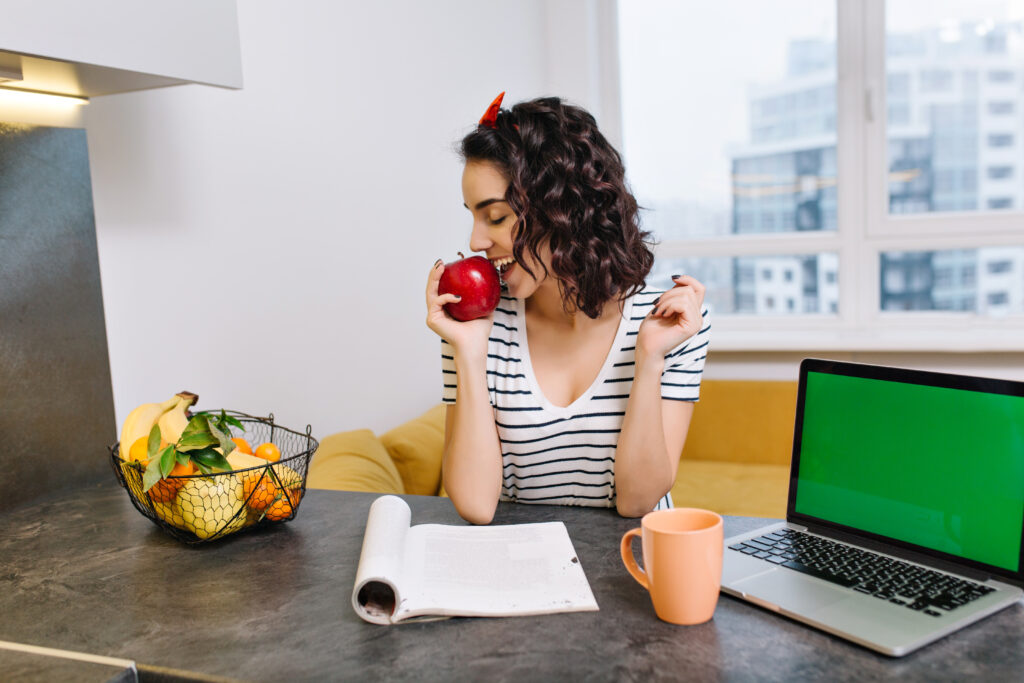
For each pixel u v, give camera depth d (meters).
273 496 1.07
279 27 1.99
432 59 2.62
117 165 1.58
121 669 0.76
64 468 1.38
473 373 1.15
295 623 0.83
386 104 2.40
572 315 1.25
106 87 1.35
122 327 1.60
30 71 1.19
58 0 1.04
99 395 1.44
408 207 2.52
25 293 1.31
